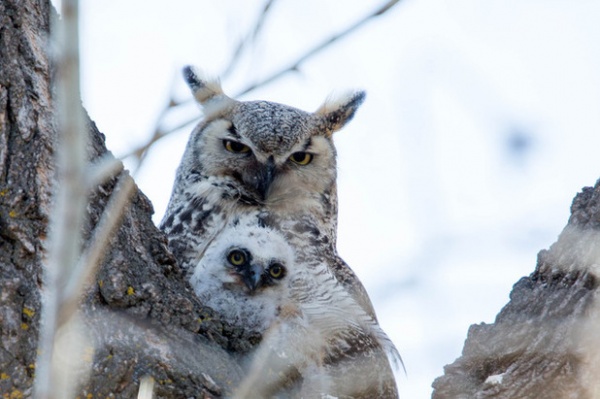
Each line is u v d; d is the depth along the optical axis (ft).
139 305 23.77
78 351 21.18
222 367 24.20
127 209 25.85
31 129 24.21
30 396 20.53
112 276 23.61
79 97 13.35
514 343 24.97
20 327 21.25
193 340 24.23
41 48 25.76
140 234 26.09
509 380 24.22
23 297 21.68
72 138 13.02
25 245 22.34
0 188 23.13
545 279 26.32
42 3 27.09
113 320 22.88
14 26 25.76
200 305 26.37
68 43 12.84
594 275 24.82
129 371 21.99
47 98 24.90
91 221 24.11
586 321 23.97
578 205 27.02
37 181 23.32
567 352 23.80
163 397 22.43
